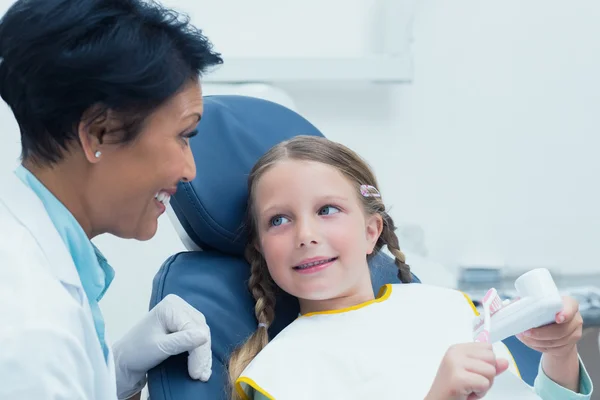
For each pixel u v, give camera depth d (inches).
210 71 35.9
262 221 44.3
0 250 27.0
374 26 81.8
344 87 82.0
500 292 72.1
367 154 83.4
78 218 32.4
